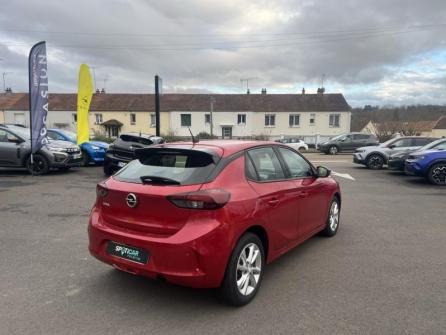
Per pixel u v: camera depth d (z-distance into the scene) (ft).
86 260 15.66
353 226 21.57
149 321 10.91
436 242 18.63
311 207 16.39
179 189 10.98
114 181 12.53
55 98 161.07
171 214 10.86
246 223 11.60
